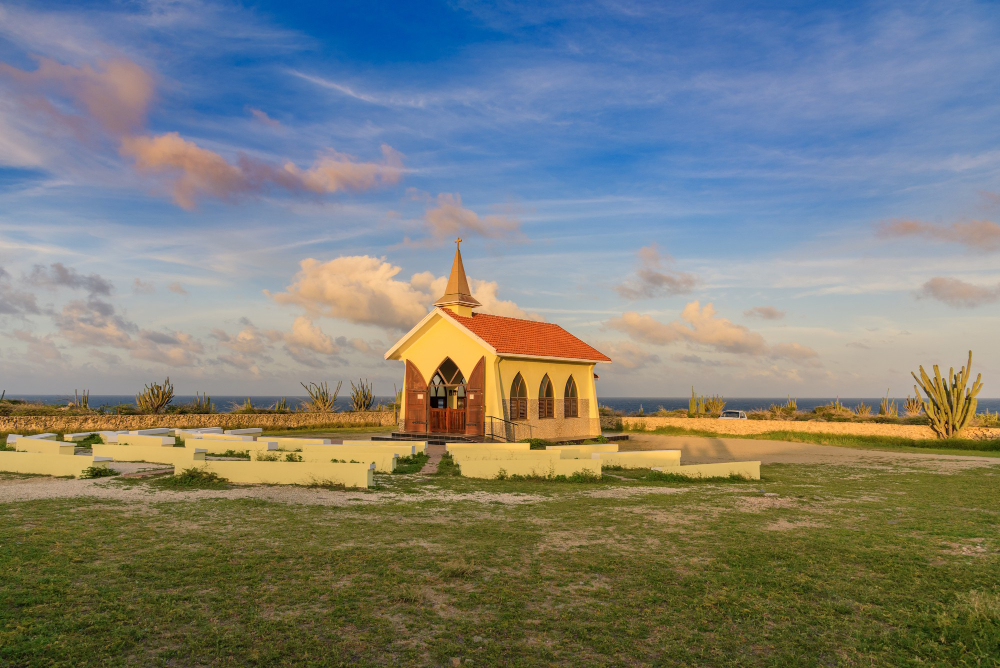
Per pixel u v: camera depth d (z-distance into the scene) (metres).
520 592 7.84
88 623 6.50
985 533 11.41
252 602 7.25
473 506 13.14
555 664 6.03
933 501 15.03
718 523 11.90
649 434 38.53
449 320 28.88
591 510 12.98
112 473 16.59
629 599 7.71
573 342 35.34
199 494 13.80
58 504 12.30
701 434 37.91
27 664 5.61
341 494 14.18
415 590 7.73
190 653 5.96
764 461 24.39
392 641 6.39
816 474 20.39
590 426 34.34
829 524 12.11
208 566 8.43
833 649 6.53
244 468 15.58
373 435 31.23
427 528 10.95
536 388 30.58
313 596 7.46
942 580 8.66
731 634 6.82
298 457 18.83
